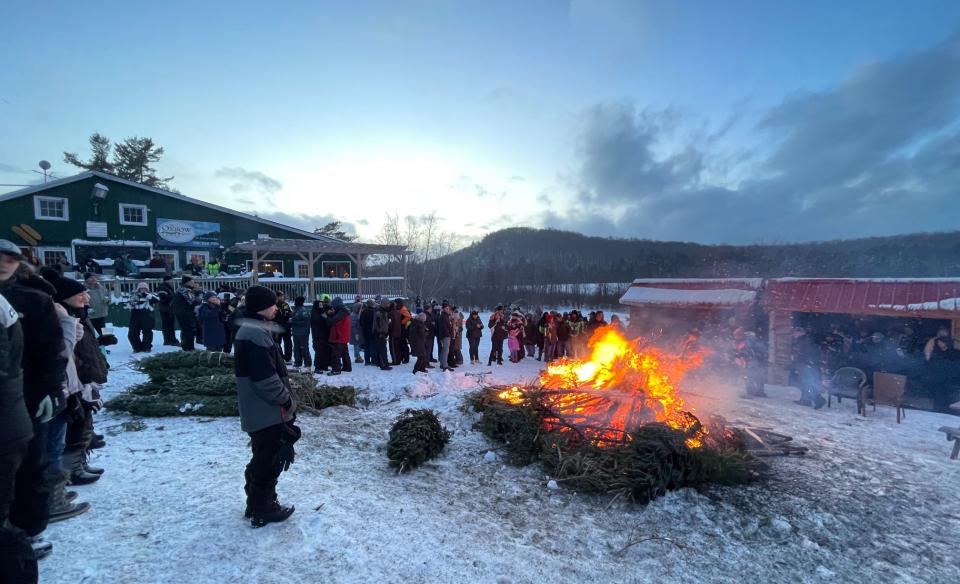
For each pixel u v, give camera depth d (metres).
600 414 6.39
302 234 29.09
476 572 3.34
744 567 3.69
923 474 5.72
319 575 3.11
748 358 10.20
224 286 21.72
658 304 12.88
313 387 7.68
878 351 9.73
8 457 2.33
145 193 24.39
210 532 3.45
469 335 13.95
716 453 5.37
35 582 2.43
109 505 3.79
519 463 5.59
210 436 5.77
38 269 4.09
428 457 5.61
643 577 3.47
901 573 3.71
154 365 8.15
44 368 2.94
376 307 10.97
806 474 5.63
